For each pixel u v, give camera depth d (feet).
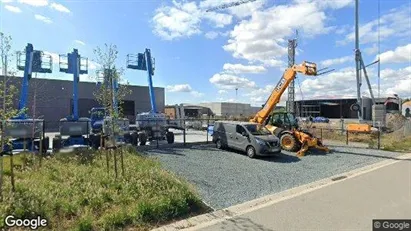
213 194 28.43
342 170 41.14
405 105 162.20
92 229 18.44
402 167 42.93
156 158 43.78
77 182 25.41
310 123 102.32
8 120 23.89
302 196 27.61
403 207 23.62
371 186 31.07
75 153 36.94
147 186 25.18
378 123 89.97
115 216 19.52
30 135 37.09
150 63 71.00
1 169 21.61
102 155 35.91
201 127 108.88
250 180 34.63
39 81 106.22
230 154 52.03
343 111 173.06
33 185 23.45
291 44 160.66
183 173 36.40
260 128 53.36
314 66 58.59
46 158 34.04
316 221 20.75
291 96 145.59
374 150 60.18
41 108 111.65
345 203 24.94
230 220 21.22
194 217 21.91
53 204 20.34
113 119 31.42
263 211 23.22
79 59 61.31
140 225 19.67
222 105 234.99
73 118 56.18
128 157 36.99
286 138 57.00
